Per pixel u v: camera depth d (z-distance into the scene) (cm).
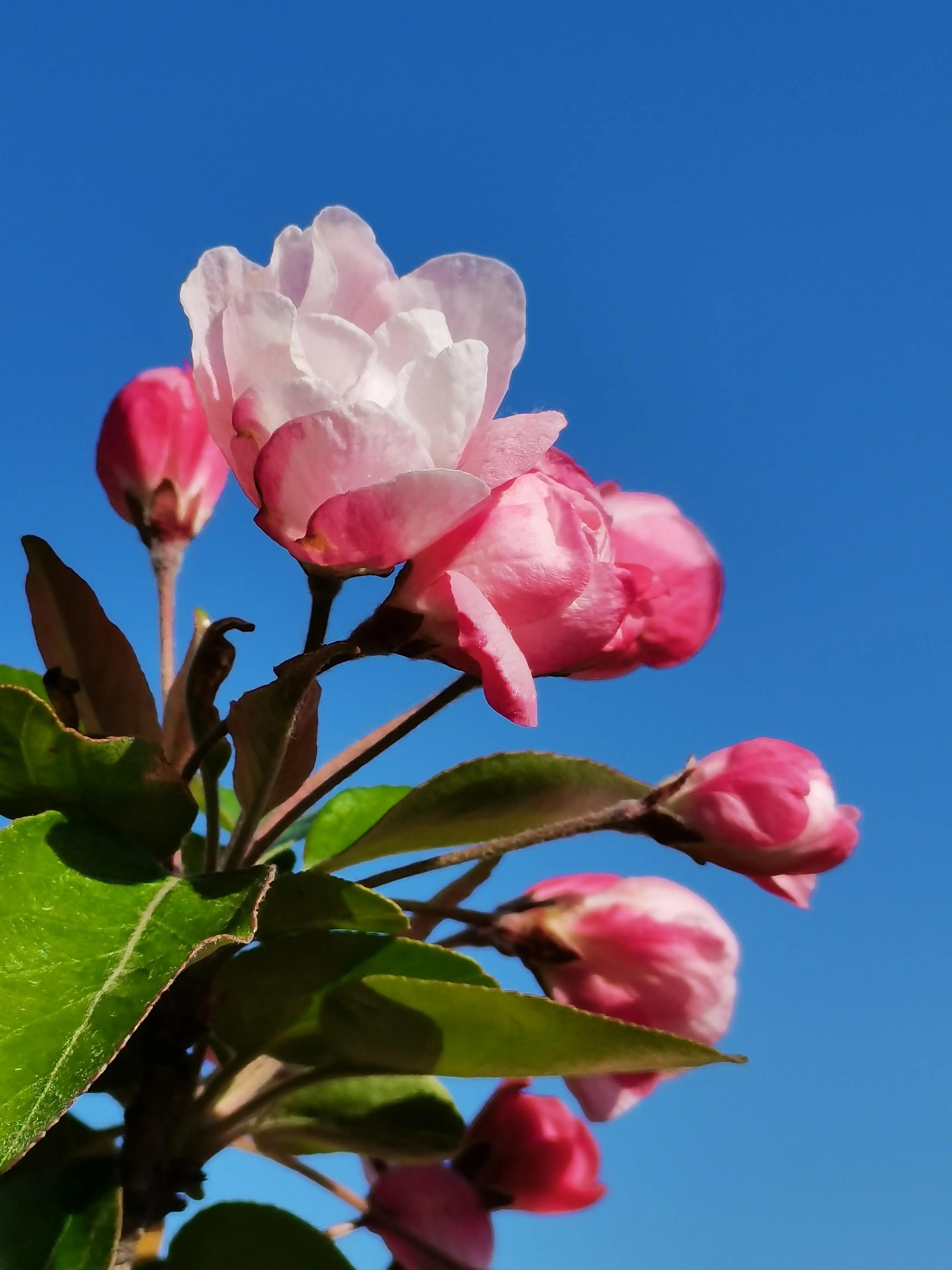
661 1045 29
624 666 32
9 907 27
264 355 28
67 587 31
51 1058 26
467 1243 33
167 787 29
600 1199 34
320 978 29
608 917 32
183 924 27
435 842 32
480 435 29
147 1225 29
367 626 28
